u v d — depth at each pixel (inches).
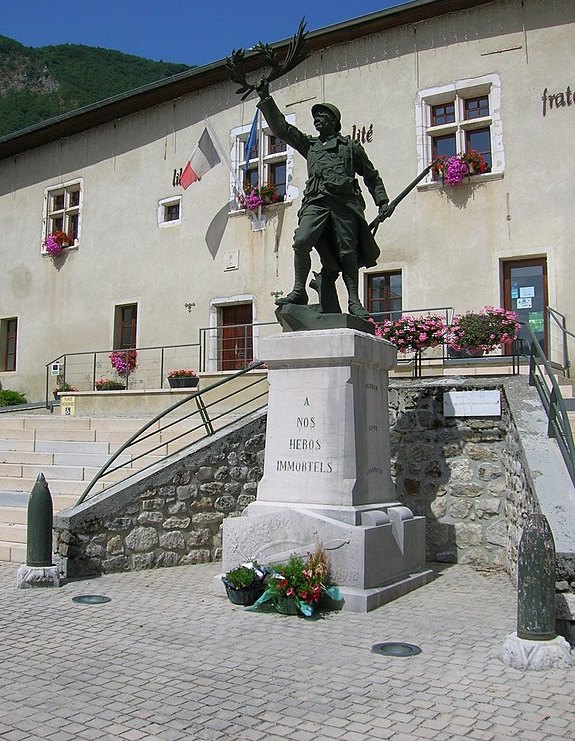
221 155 676.1
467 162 551.5
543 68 539.5
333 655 192.1
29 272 834.8
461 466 350.9
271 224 655.1
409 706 155.8
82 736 140.5
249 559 260.8
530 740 138.8
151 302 727.7
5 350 859.4
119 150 773.9
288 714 151.5
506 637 190.7
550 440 270.5
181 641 204.5
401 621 228.2
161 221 733.9
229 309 686.5
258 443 361.1
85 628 217.5
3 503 366.9
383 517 266.4
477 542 343.3
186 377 626.5
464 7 568.7
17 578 271.3
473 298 548.1
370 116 602.5
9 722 147.0
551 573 186.5
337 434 262.7
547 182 530.9
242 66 288.2
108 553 298.8
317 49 632.4
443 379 378.6
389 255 582.2
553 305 518.6
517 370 469.1
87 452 443.8
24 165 857.5
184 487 326.3
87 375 771.4
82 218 796.0
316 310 292.7
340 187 285.3
